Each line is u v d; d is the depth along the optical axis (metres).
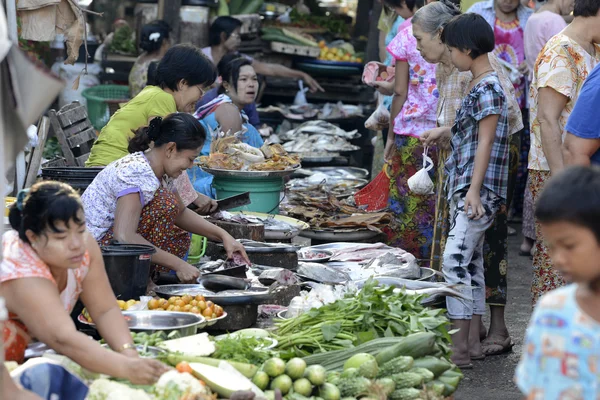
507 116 7.89
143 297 6.20
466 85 8.69
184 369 4.64
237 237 8.62
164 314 5.73
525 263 12.34
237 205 8.92
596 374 3.28
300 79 15.78
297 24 16.59
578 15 7.43
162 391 4.36
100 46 17.00
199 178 10.80
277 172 9.84
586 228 3.27
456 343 8.00
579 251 3.30
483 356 8.31
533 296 7.94
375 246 8.91
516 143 8.89
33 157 9.50
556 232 3.35
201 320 5.73
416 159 10.40
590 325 3.30
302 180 12.71
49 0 8.88
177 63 8.46
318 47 15.97
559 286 7.74
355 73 16.16
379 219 10.12
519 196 14.70
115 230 6.74
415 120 10.38
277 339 5.76
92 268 4.83
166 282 7.22
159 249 6.88
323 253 8.75
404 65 10.55
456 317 7.93
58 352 4.49
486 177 7.84
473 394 7.43
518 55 13.09
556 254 3.40
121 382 4.64
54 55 16.28
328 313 6.03
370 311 5.96
